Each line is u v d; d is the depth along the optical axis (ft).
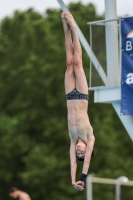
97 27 157.99
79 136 126.82
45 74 314.55
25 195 217.77
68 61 129.08
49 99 312.09
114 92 153.79
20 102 317.83
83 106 127.65
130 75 149.59
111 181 237.04
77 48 128.36
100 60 157.38
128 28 150.30
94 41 158.10
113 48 155.22
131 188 314.76
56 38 323.57
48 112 315.58
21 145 305.32
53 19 334.44
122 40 150.61
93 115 314.35
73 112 127.75
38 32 323.57
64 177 302.66
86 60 314.96
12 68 324.80
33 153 301.02
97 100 157.17
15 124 305.32
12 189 217.97
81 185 124.47
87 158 125.08
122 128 342.03
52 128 307.99
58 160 304.09
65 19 128.88
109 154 307.58
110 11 158.40
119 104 154.71
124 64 150.20
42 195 309.22
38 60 316.40
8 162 311.47
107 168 307.78
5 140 304.50
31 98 317.63
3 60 329.52
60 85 314.35
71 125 127.54
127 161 321.11
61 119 312.09
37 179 299.99
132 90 149.28
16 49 326.65
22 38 326.03
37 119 314.76
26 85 316.19
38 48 322.14
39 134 315.17
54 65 314.55
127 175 311.47
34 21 328.29
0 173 311.47
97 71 157.79
